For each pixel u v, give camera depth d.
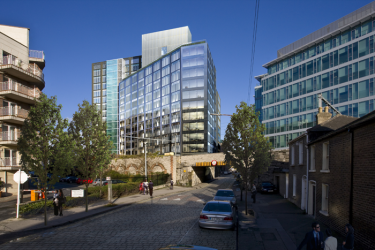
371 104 40.28
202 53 72.56
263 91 60.56
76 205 20.11
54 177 14.15
